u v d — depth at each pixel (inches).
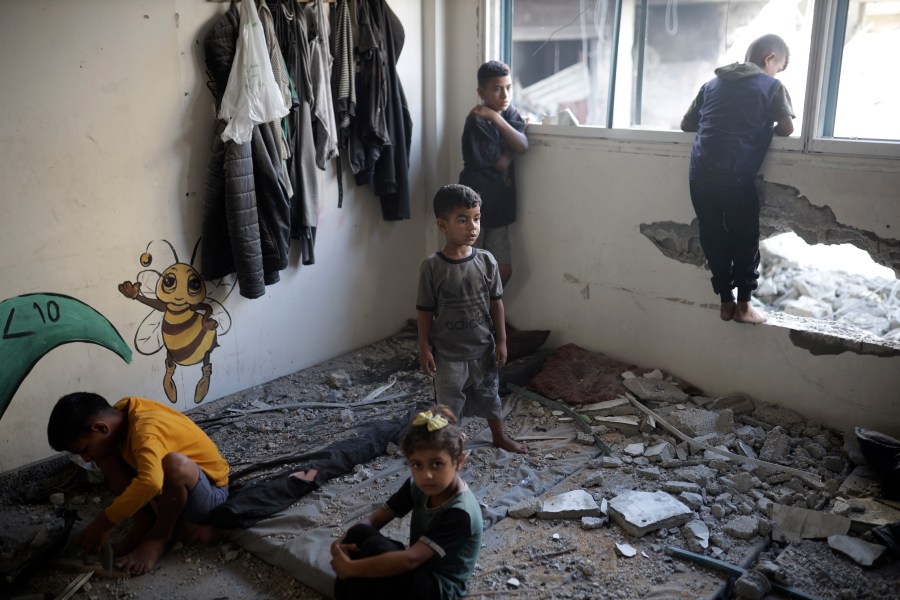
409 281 183.3
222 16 133.4
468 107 170.2
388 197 167.5
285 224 142.4
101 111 123.2
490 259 119.3
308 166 147.6
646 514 107.0
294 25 141.3
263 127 136.8
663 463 123.0
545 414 142.2
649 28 143.6
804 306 152.2
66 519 109.7
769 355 136.6
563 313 165.0
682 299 145.6
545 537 106.0
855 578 96.3
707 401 141.4
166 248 136.3
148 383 139.2
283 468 124.3
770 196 131.1
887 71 119.3
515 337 161.0
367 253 171.6
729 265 133.9
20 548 106.0
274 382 158.4
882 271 161.8
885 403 125.3
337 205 161.9
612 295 155.6
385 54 154.9
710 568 98.9
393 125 160.7
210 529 106.9
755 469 119.6
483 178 158.2
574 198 156.5
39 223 119.8
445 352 119.2
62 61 117.3
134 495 93.4
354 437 129.2
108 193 126.8
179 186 135.6
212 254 138.9
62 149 120.0
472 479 120.6
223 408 146.8
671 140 139.2
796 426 132.2
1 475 121.7
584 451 129.2
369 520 90.9
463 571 86.4
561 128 154.6
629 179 147.0
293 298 159.2
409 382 157.8
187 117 133.8
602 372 151.2
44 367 124.7
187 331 142.6
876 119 122.2
